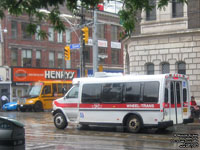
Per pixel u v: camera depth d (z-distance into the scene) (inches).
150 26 1061.1
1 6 343.6
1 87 1696.6
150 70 1071.6
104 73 669.3
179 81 629.0
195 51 982.4
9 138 294.5
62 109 698.2
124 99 623.5
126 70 1217.4
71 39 1991.9
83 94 673.0
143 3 358.3
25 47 1798.7
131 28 372.2
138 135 592.7
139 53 1080.2
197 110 852.6
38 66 1861.5
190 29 984.9
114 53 2321.6
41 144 497.7
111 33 2277.3
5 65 1713.8
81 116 671.8
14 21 1758.1
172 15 1027.9
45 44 1887.3
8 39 1724.9
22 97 1339.8
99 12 2144.4
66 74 1990.7
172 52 1019.9
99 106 650.2
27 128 724.7
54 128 723.4
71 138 562.9
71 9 362.3
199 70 975.6
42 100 1338.6
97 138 559.5
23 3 349.7
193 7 987.9
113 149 447.2
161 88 586.6
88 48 2149.4
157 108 585.3
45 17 382.9
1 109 1608.0
